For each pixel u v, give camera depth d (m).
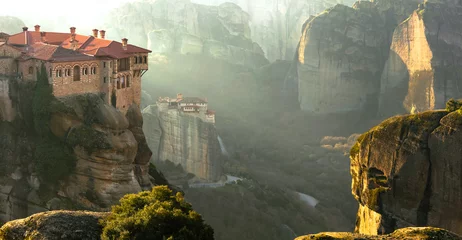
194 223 51.81
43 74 82.38
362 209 72.12
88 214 51.09
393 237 42.50
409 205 65.31
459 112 63.66
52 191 82.31
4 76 85.19
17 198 82.44
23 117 85.12
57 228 48.53
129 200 54.19
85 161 82.69
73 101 83.06
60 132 82.94
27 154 83.88
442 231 42.94
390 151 66.88
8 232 48.44
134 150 85.62
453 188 62.75
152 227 49.44
